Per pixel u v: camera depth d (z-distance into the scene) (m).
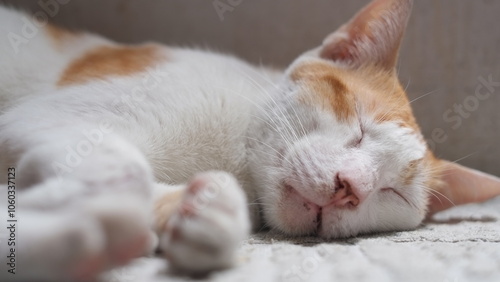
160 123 0.37
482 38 0.53
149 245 0.28
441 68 0.53
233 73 0.42
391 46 0.44
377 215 0.40
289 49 0.54
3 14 0.43
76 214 0.24
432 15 0.53
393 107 0.41
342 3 0.53
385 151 0.39
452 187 0.45
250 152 0.40
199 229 0.27
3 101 0.41
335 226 0.37
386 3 0.43
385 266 0.30
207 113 0.38
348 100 0.40
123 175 0.28
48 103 0.36
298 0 0.53
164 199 0.31
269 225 0.39
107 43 0.46
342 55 0.44
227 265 0.28
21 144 0.32
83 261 0.24
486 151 0.54
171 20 0.54
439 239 0.36
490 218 0.44
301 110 0.39
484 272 0.29
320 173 0.36
